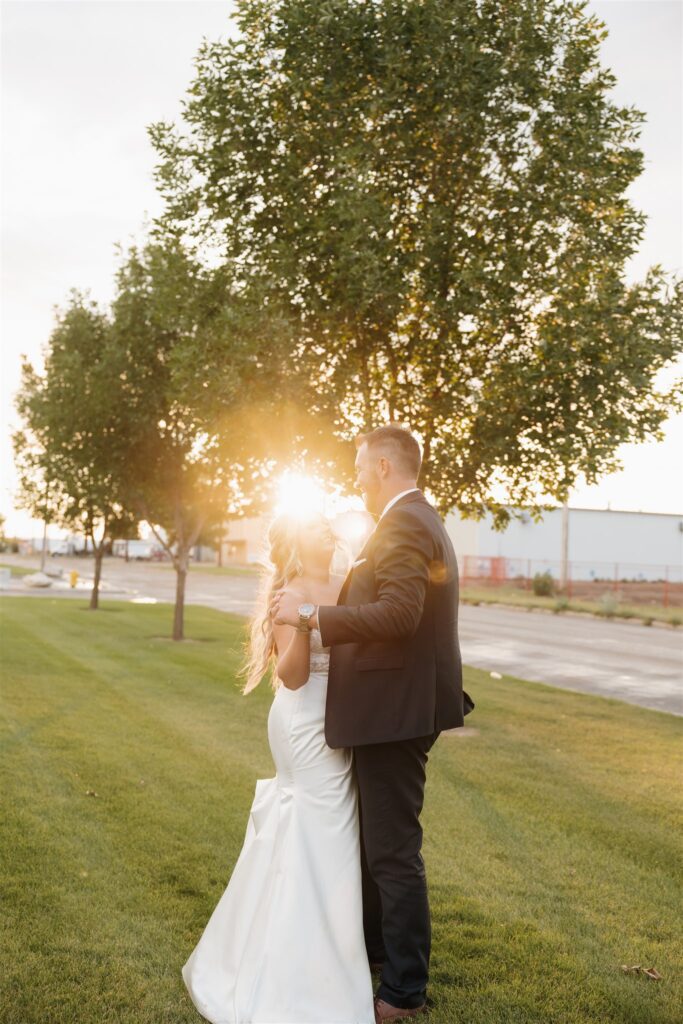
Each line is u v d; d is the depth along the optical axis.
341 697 2.97
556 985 3.27
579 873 4.55
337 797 3.02
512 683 12.45
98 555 25.08
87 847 4.62
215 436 8.47
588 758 7.50
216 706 9.42
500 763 7.16
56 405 16.89
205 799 5.63
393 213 7.78
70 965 3.29
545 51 7.18
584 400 7.47
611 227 7.70
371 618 2.82
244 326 7.64
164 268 8.72
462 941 3.62
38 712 8.51
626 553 56.00
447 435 7.55
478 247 7.38
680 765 7.31
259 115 7.65
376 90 7.15
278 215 7.98
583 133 7.05
